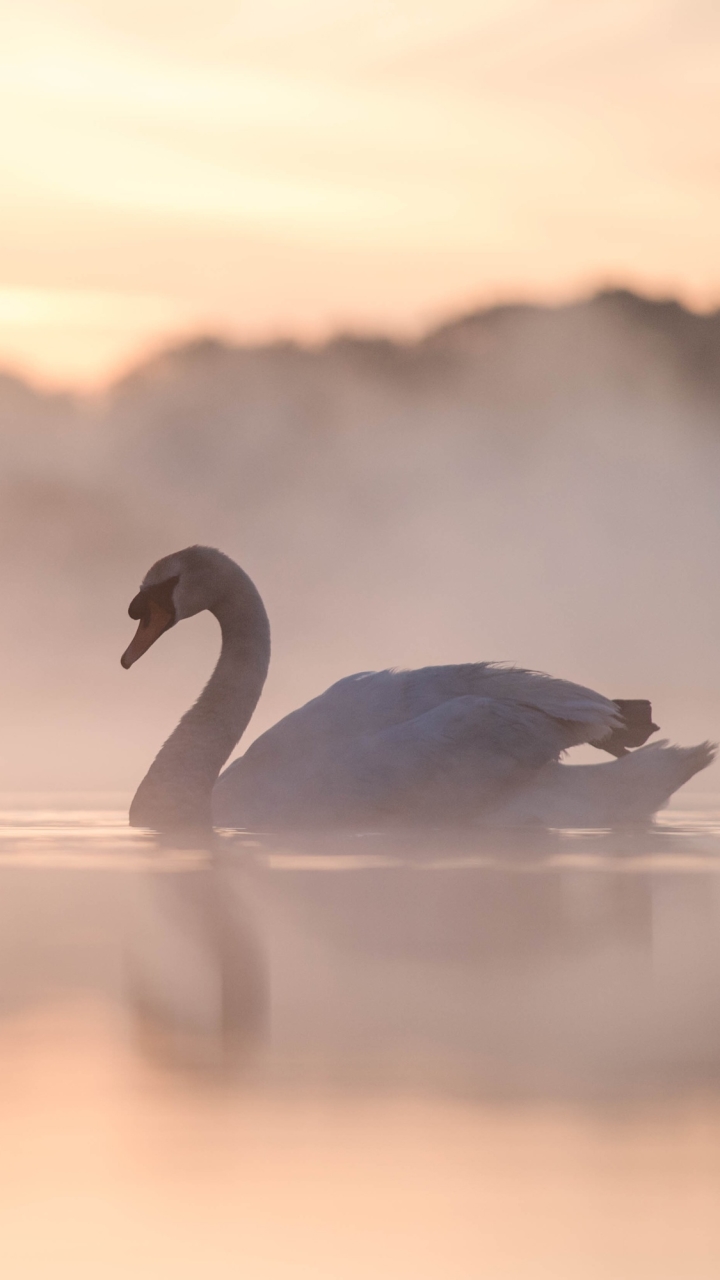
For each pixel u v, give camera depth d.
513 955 7.72
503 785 13.88
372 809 13.70
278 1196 4.42
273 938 8.20
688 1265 3.99
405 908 9.23
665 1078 5.48
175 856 11.98
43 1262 4.00
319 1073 5.55
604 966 7.41
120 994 6.82
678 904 9.31
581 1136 4.88
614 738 14.91
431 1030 6.15
